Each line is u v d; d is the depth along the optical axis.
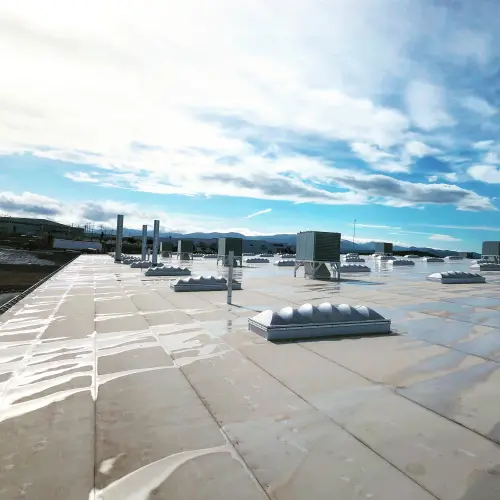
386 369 5.80
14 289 36.75
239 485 2.95
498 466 3.24
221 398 4.64
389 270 32.09
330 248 21.84
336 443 3.60
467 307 11.87
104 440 3.62
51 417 4.09
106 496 2.81
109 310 10.77
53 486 2.92
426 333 8.24
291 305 11.87
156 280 20.52
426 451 3.47
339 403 4.53
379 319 8.26
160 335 7.81
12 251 81.44
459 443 3.62
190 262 43.53
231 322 9.12
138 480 3.00
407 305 12.27
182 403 4.49
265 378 5.36
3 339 7.45
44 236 136.62
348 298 13.82
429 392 4.90
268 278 22.69
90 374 5.46
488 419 4.14
